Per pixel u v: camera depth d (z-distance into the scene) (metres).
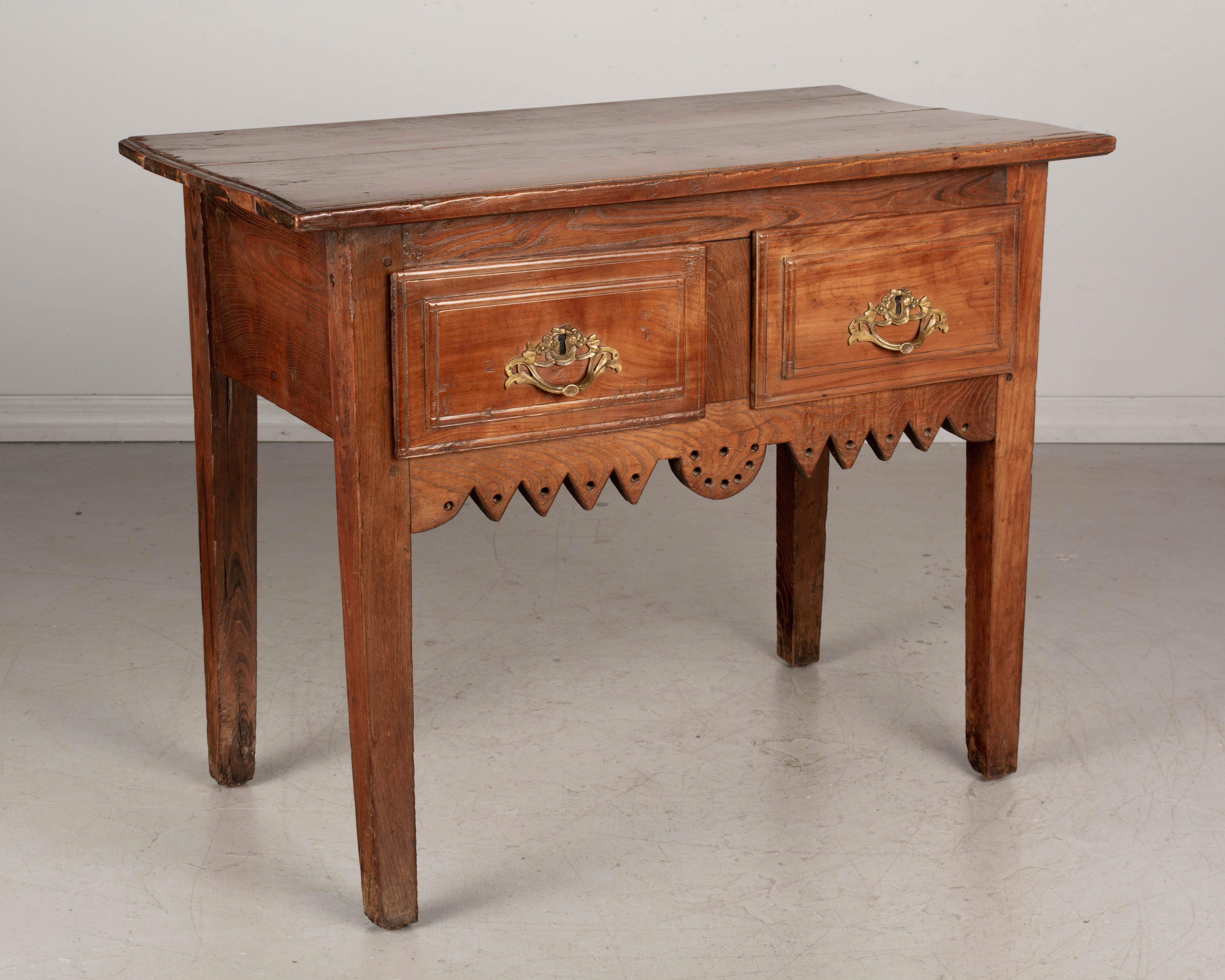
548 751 2.06
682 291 1.58
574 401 1.56
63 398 3.54
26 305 3.49
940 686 2.26
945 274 1.72
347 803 1.93
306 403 1.57
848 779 1.98
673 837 1.84
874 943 1.62
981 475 1.87
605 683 2.27
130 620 2.49
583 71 3.44
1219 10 3.37
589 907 1.70
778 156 1.63
